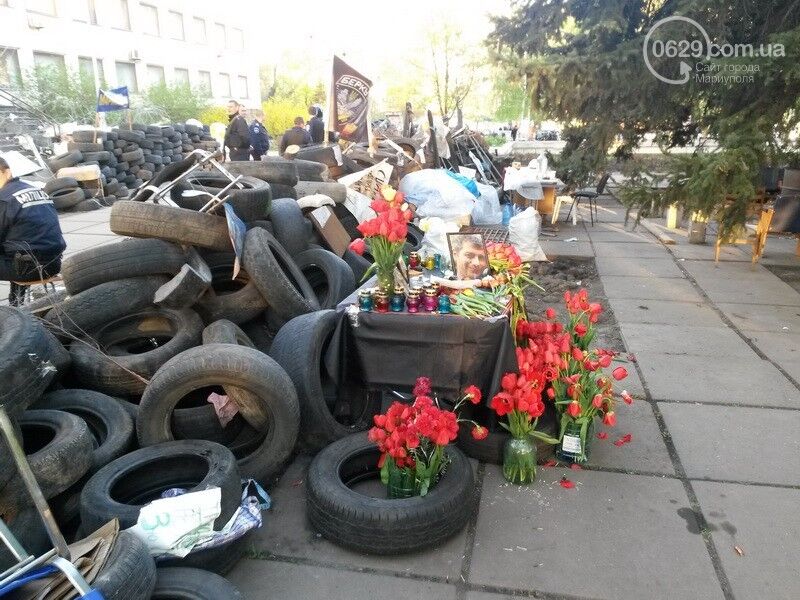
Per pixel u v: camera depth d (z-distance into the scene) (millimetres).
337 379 3547
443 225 4762
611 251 9023
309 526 2994
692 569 2678
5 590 1727
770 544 2830
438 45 23469
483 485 3301
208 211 4562
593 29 8203
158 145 15633
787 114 6961
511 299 3611
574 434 3445
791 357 5031
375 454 3293
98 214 11242
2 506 2408
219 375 3002
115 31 29109
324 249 5754
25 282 5191
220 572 2623
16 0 23844
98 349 3742
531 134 23609
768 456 3557
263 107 34188
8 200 4988
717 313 6219
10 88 19547
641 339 5473
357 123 9898
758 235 7852
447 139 12406
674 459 3539
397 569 2703
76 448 2707
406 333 3391
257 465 3117
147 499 2891
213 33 36594
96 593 1681
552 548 2814
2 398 2527
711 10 7215
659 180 7434
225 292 4887
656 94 8469
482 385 3375
